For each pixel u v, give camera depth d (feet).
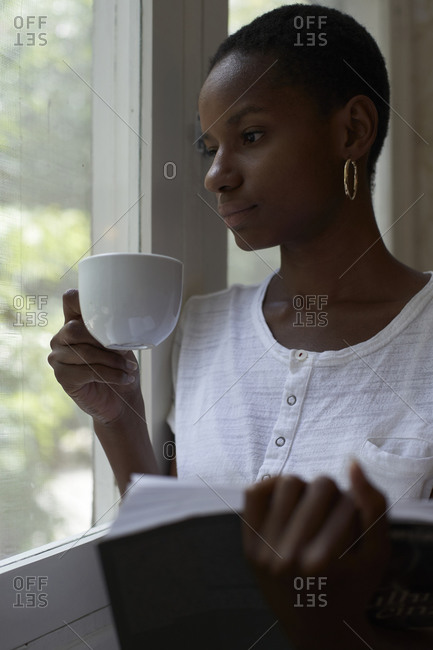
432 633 1.82
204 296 3.05
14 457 2.27
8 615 2.13
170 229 2.92
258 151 2.48
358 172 2.64
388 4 4.19
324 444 2.44
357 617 1.84
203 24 3.04
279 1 3.47
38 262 2.38
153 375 2.87
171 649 1.81
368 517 1.77
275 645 1.88
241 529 1.79
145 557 1.74
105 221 2.70
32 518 2.36
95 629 2.47
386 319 2.60
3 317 2.22
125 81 2.77
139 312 2.07
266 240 2.57
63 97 2.48
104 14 2.65
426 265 4.51
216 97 2.49
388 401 2.45
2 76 2.22
